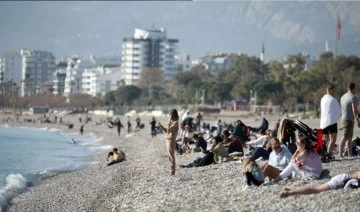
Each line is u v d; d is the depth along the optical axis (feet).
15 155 351.05
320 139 135.23
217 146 159.84
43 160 313.73
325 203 90.27
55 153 370.32
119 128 559.38
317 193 97.09
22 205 152.05
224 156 159.74
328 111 134.21
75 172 229.25
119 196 144.15
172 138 145.48
